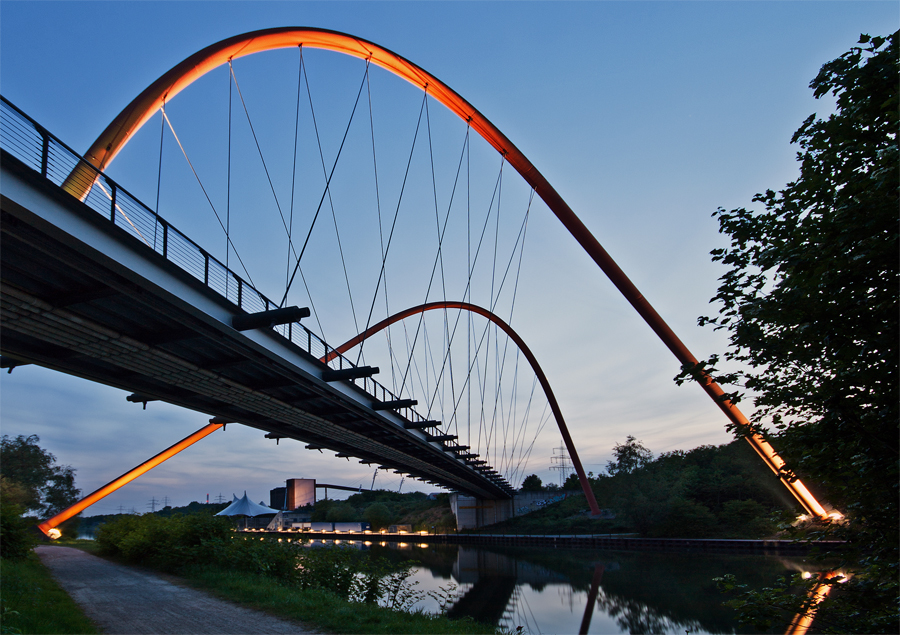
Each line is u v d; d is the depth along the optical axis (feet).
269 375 92.58
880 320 18.51
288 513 498.28
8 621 38.99
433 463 214.48
